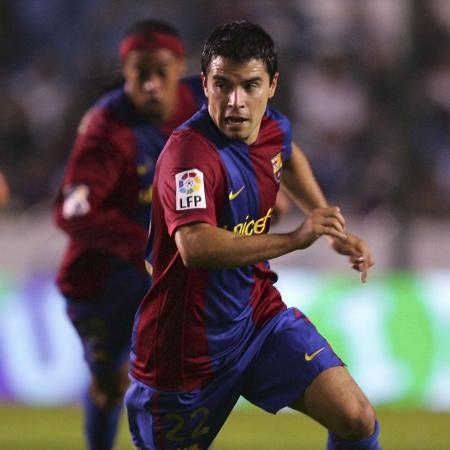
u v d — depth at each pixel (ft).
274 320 47.26
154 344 46.37
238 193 44.78
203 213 42.39
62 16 146.82
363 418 44.75
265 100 43.62
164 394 46.57
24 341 103.45
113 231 62.54
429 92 134.10
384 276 105.81
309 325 47.32
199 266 42.01
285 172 52.44
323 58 141.59
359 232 116.78
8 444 82.23
